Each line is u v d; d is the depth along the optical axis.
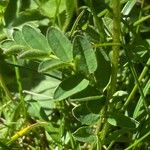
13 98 0.18
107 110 0.15
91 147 0.15
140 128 0.15
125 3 0.18
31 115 0.17
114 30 0.13
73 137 0.15
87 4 0.17
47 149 0.17
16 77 0.18
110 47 0.16
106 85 0.14
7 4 0.18
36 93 0.18
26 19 0.18
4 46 0.15
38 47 0.14
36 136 0.17
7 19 0.18
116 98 0.15
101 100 0.14
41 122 0.16
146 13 0.20
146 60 0.16
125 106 0.16
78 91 0.13
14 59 0.17
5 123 0.17
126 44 0.16
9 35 0.18
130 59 0.15
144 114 0.16
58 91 0.13
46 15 0.18
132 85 0.17
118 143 0.18
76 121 0.17
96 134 0.15
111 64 0.14
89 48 0.13
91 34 0.16
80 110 0.14
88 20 0.17
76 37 0.13
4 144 0.15
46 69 0.13
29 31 0.14
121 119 0.14
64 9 0.18
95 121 0.14
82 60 0.13
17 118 0.17
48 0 0.18
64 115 0.17
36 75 0.19
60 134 0.16
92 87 0.14
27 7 0.19
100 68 0.14
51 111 0.18
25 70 0.19
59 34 0.13
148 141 0.15
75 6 0.18
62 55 0.13
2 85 0.18
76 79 0.13
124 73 0.18
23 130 0.16
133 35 0.17
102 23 0.16
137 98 0.17
